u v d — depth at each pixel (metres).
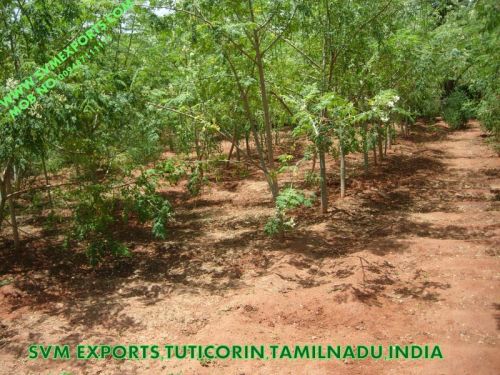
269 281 5.99
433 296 5.24
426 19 10.35
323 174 8.85
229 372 4.05
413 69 10.44
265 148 16.59
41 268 6.84
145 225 8.97
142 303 5.57
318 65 8.49
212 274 6.44
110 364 4.26
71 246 7.79
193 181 7.27
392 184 11.20
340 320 4.86
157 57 9.66
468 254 6.40
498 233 7.20
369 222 8.30
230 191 11.44
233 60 7.12
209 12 6.59
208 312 5.24
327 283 5.77
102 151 6.96
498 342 4.28
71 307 5.50
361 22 7.98
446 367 3.93
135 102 6.60
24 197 9.17
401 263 6.26
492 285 5.38
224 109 8.78
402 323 4.73
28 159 6.88
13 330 4.94
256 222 8.80
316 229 8.05
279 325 4.84
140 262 7.04
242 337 4.61
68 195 7.01
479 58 8.57
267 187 11.55
